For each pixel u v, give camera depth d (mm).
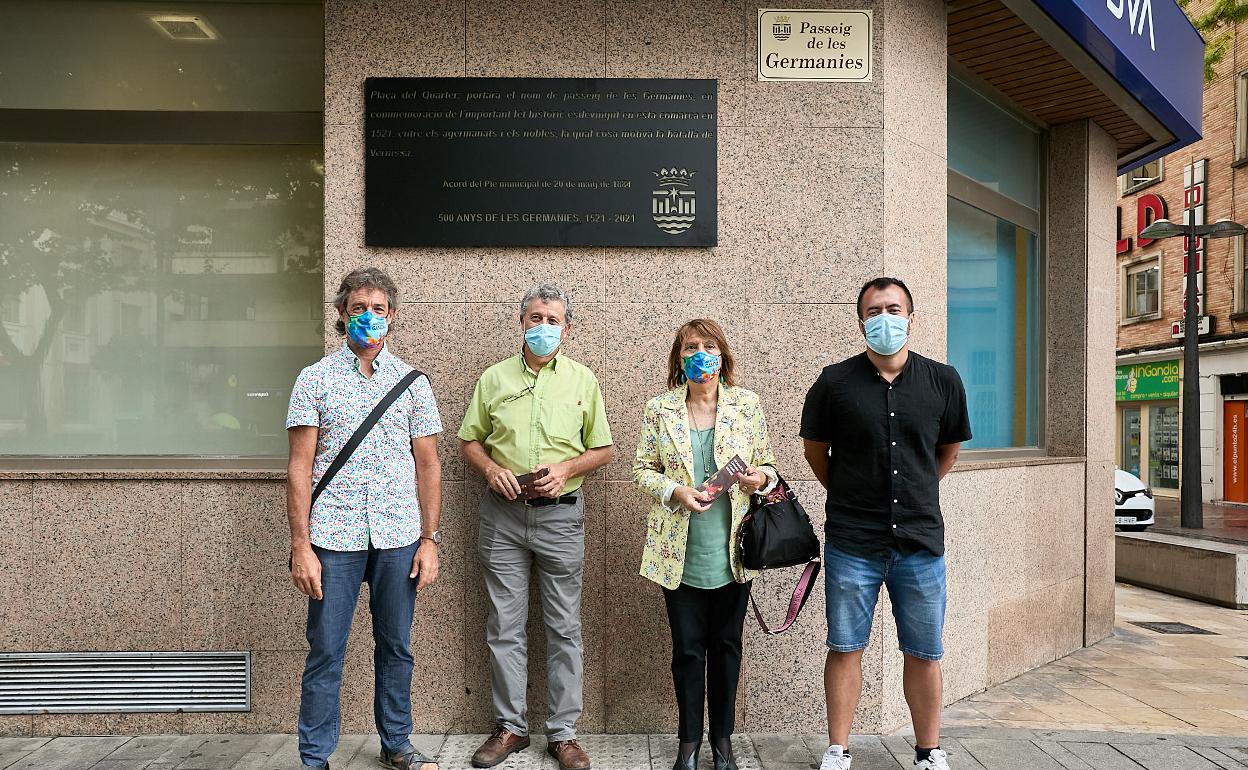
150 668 3594
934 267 4105
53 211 3969
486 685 3629
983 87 4965
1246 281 15852
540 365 3324
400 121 3670
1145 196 18766
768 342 3701
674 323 3699
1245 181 15844
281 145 3973
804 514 3051
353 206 3686
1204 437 16859
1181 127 5652
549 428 3232
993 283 5195
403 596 3031
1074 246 5535
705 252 3703
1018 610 4691
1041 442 5609
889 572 2959
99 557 3582
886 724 3654
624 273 3701
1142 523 12000
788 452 3686
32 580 3568
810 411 3082
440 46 3689
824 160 3721
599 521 3668
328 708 2930
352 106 3682
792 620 3078
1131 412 19656
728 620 3117
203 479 3592
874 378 2971
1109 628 5809
